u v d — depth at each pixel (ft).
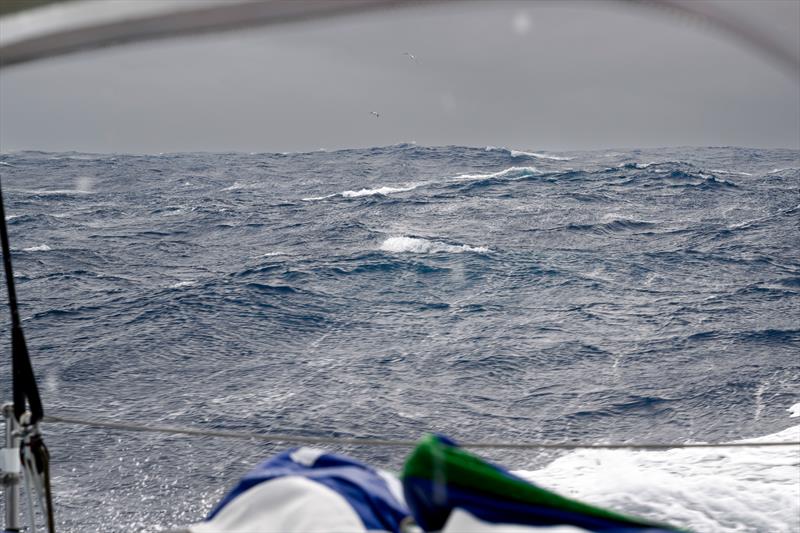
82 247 96.94
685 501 18.67
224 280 77.00
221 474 30.76
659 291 69.62
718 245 89.15
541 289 71.92
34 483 7.59
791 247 86.79
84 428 35.81
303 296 70.54
